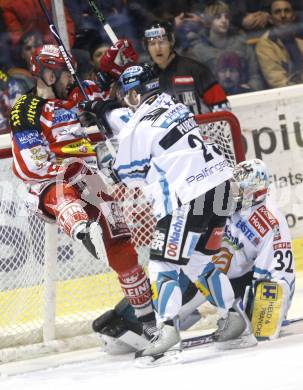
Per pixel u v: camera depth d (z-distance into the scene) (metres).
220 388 8.82
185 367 10.37
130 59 12.46
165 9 24.19
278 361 9.82
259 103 17.89
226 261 12.24
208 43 24.30
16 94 22.31
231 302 11.31
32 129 11.74
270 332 11.80
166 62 16.50
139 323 12.42
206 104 16.48
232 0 24.34
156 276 10.93
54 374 11.41
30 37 22.64
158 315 10.90
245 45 24.38
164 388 9.20
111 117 11.30
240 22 24.45
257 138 17.95
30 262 13.98
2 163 13.85
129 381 9.89
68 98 12.05
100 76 12.48
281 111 18.02
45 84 11.95
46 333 13.77
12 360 13.44
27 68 22.64
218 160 11.09
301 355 9.99
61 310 14.33
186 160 10.84
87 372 11.16
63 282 14.37
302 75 24.62
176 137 10.88
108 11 23.80
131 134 10.90
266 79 24.44
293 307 14.49
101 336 12.54
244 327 11.32
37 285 13.98
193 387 9.05
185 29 24.28
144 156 10.94
